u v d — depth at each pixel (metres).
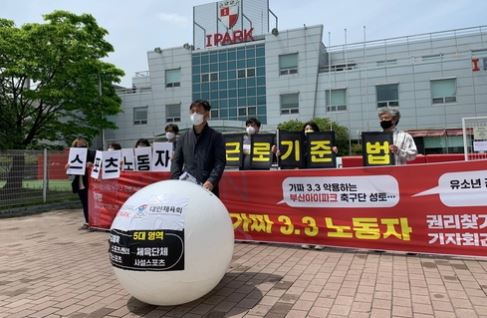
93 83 15.62
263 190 6.24
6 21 14.07
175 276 3.31
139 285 3.38
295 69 30.06
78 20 15.52
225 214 3.79
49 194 13.04
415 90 26.97
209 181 4.42
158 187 3.68
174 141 7.75
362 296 3.83
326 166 6.36
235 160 6.94
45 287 4.41
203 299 3.86
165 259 3.29
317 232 5.84
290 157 6.54
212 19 33.44
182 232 3.34
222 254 3.60
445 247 5.03
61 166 13.55
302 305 3.65
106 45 16.47
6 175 11.50
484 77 25.50
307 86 29.55
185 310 3.60
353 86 28.42
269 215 6.20
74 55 14.44
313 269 4.82
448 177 5.02
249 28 32.09
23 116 14.84
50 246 6.78
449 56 27.25
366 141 5.82
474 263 4.88
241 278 4.52
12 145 13.70
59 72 14.45
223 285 4.28
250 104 31.34
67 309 3.71
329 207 5.75
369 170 5.48
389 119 5.76
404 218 5.27
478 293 3.82
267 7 31.77
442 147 26.08
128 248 3.38
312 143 6.44
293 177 6.00
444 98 26.39
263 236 6.25
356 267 4.85
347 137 27.56
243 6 32.44
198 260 3.38
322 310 3.52
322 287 4.14
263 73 30.98
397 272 4.58
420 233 5.17
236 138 6.98
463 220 4.94
